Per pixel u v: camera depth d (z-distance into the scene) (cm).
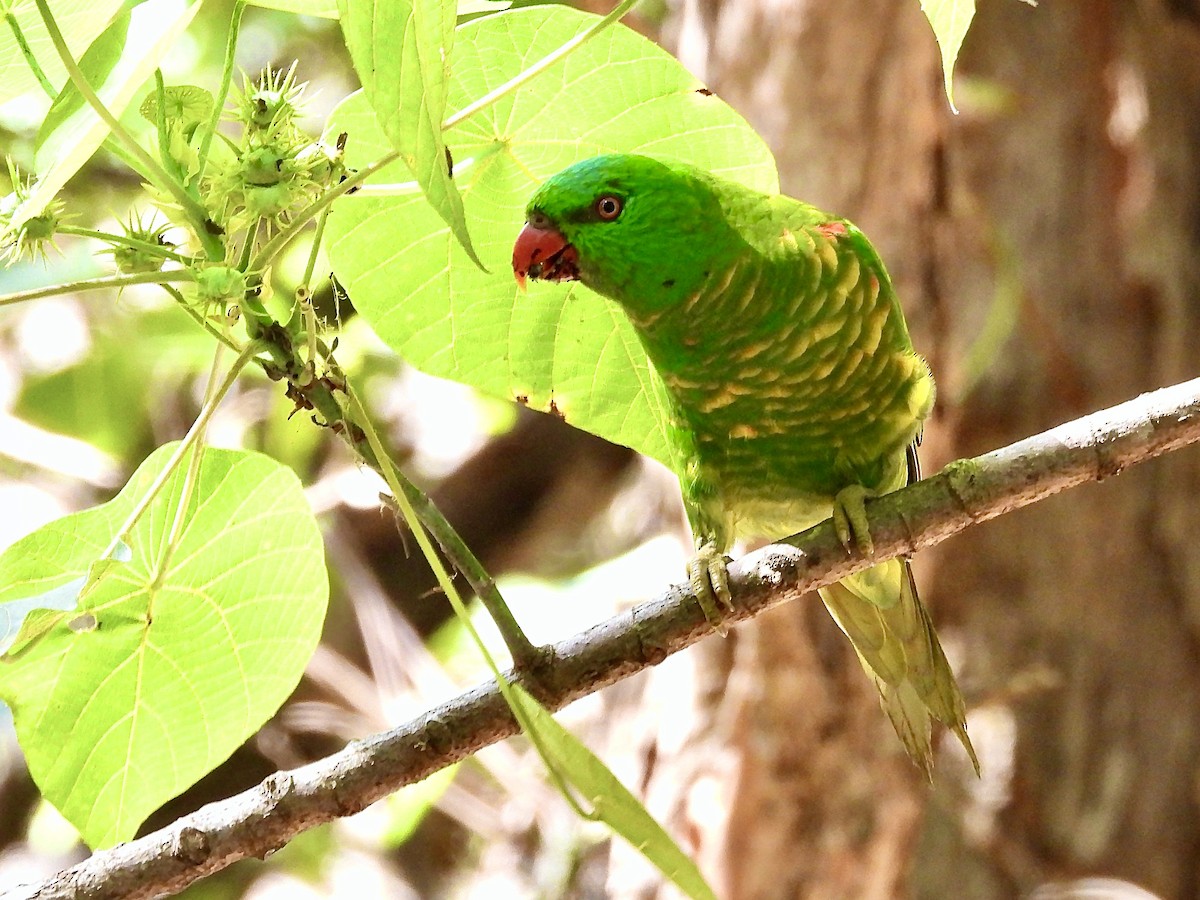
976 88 1016
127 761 601
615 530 1418
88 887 501
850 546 573
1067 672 1038
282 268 1143
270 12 1288
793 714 996
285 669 602
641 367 697
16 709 575
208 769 613
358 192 530
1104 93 1085
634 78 613
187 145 498
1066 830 1020
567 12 579
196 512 568
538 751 420
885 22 1011
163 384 1350
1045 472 554
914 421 708
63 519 553
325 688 1387
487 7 569
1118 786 1027
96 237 492
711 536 736
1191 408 541
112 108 459
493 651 1211
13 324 1312
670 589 568
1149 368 1054
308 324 483
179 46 1209
